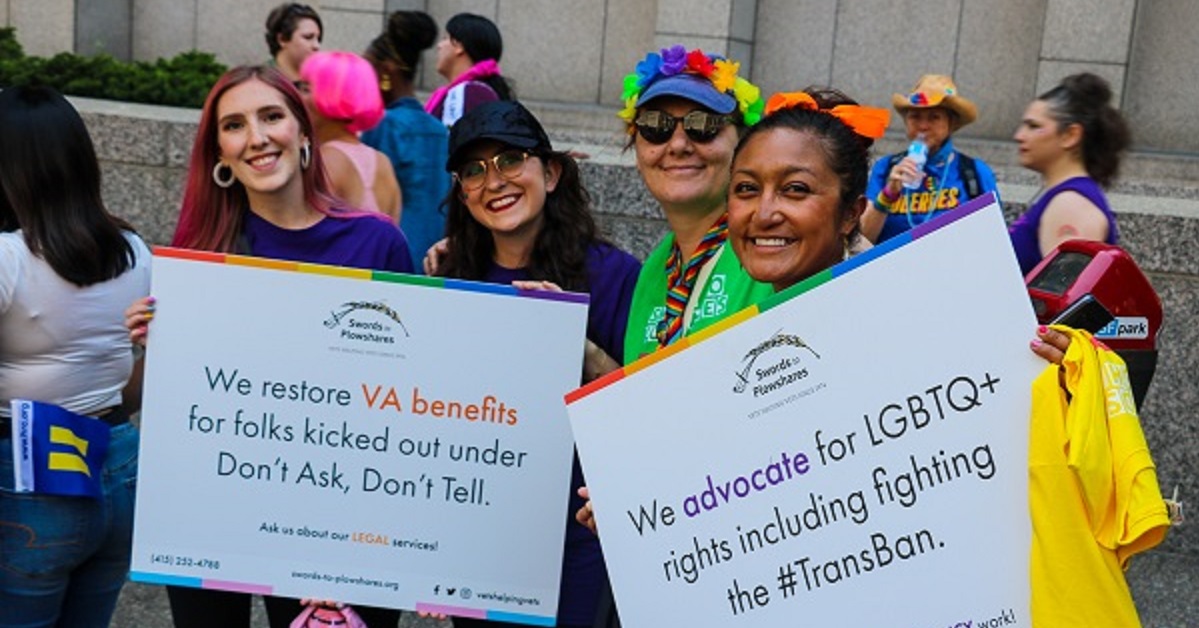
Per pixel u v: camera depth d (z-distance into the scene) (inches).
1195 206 237.8
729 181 118.6
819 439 100.4
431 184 231.1
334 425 129.4
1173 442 226.4
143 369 141.1
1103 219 187.5
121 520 145.3
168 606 203.5
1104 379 92.5
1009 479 95.6
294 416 129.5
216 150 145.0
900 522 98.6
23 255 136.6
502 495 129.3
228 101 141.4
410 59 257.0
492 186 136.9
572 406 106.2
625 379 105.0
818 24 441.1
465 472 129.2
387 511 130.0
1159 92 410.0
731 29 425.4
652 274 134.8
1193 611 207.9
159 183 268.2
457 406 128.5
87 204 139.6
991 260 95.7
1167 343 225.3
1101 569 91.5
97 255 139.1
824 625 100.9
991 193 95.7
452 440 128.9
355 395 128.9
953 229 96.6
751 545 102.5
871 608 99.5
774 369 101.3
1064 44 399.5
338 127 207.6
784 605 102.0
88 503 141.3
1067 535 92.1
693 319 128.2
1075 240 133.2
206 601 140.6
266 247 146.5
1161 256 223.6
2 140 136.3
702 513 103.7
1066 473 92.2
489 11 463.8
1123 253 130.3
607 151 293.7
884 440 98.7
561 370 127.6
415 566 130.5
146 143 267.0
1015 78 423.8
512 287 127.3
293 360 128.9
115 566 149.0
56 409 137.9
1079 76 194.5
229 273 128.3
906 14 433.1
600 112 437.1
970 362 96.3
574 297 126.7
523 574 130.1
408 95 257.1
